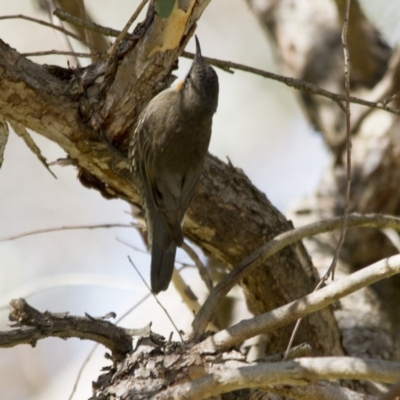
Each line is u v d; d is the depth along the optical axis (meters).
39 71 7.77
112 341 7.51
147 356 7.13
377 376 5.65
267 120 15.79
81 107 7.92
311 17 13.58
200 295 12.08
